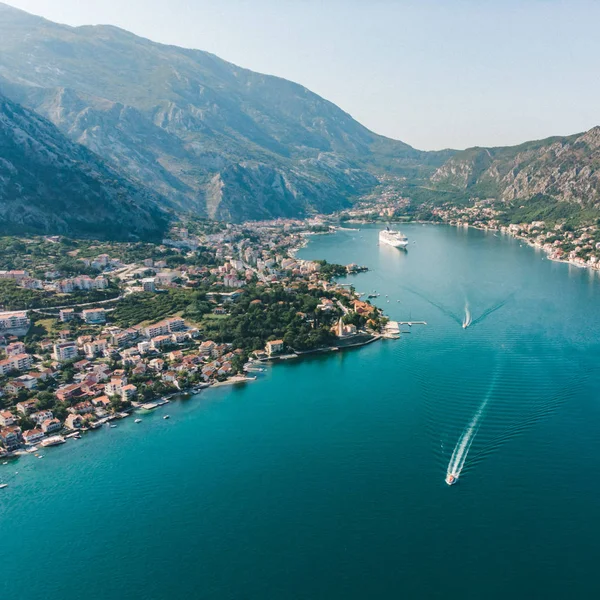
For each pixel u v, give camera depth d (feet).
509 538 584.81
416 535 593.01
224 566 562.25
